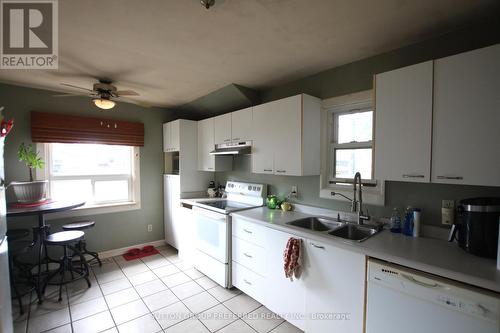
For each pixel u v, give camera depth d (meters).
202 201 3.16
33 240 2.52
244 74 2.42
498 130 1.21
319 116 2.33
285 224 1.99
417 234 1.69
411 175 1.51
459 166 1.33
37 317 2.05
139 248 3.65
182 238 3.30
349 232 2.03
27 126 2.76
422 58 1.76
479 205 1.30
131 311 2.14
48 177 2.96
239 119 2.80
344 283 1.57
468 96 1.30
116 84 2.70
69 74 2.38
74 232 2.63
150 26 1.55
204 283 2.65
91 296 2.38
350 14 1.44
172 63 2.14
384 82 1.62
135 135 3.54
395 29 1.61
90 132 3.14
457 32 1.62
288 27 1.58
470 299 1.10
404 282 1.29
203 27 1.57
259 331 1.89
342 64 2.19
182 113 3.93
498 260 1.17
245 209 2.64
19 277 2.48
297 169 2.18
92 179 3.31
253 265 2.22
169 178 3.69
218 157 3.24
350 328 1.54
